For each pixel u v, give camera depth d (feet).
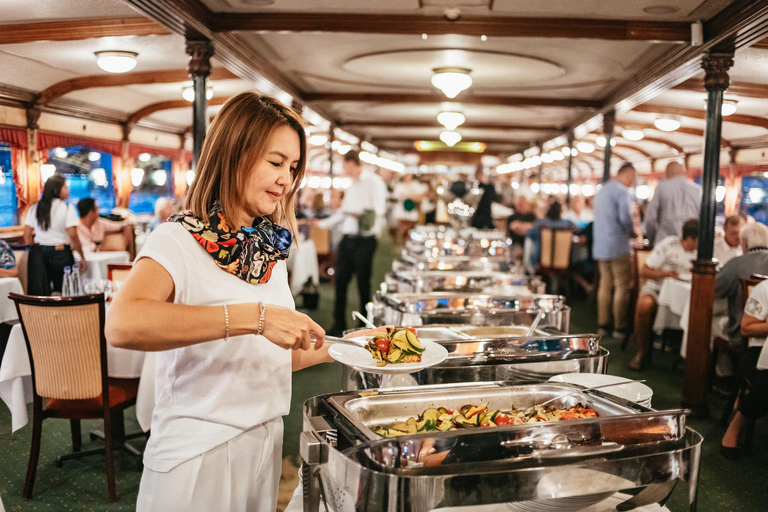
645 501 3.93
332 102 24.89
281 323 3.30
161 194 36.58
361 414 4.49
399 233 41.75
